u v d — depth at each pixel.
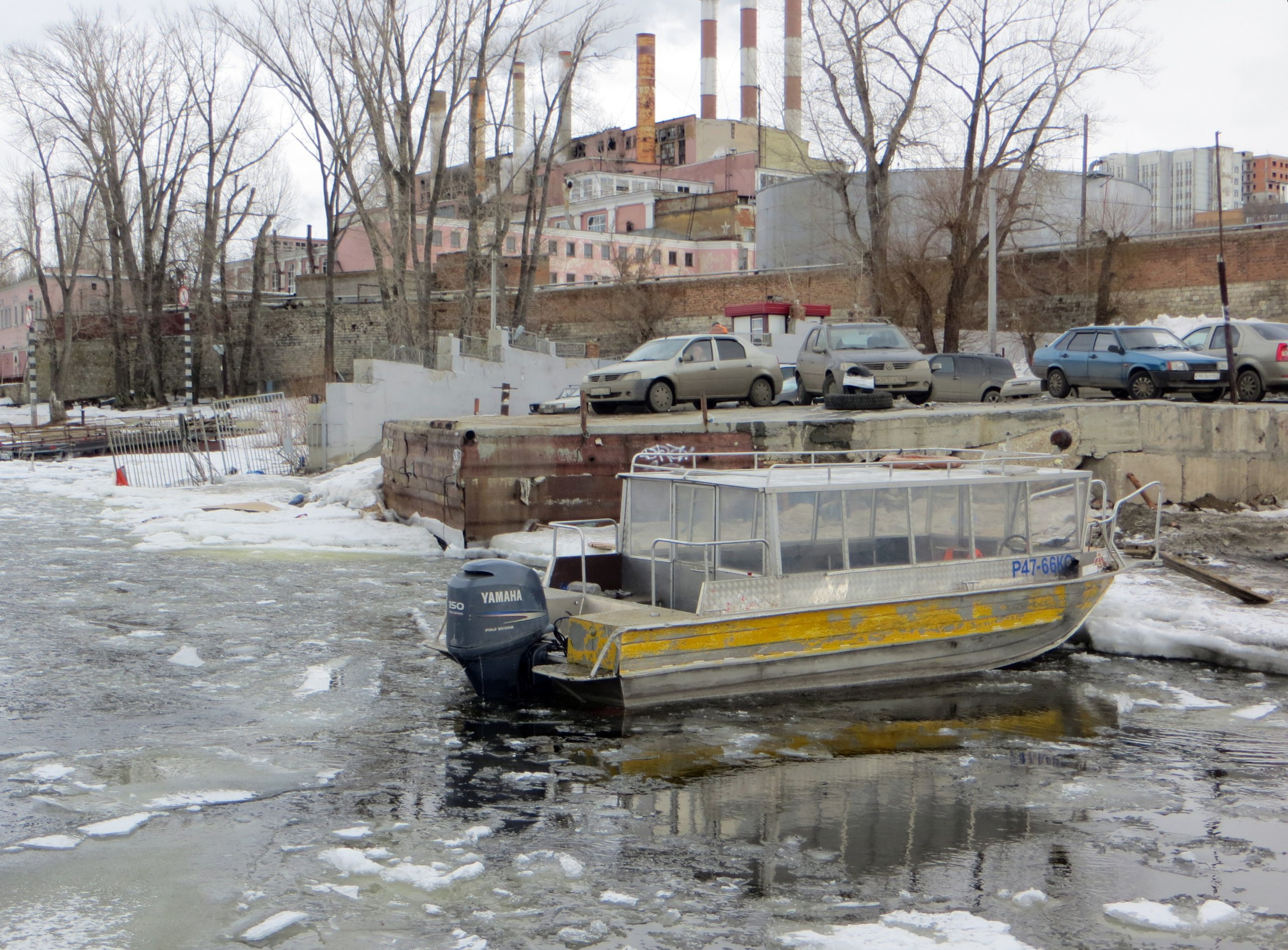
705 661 9.45
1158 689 10.44
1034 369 26.78
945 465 13.24
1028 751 8.77
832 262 56.19
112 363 76.94
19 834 6.98
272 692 10.21
